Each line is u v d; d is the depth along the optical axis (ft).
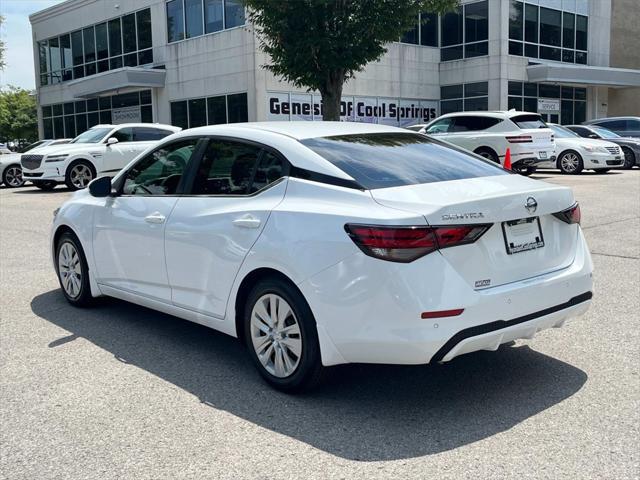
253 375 14.28
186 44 91.50
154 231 15.75
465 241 11.48
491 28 95.04
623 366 14.29
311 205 12.61
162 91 97.30
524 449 10.74
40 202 48.78
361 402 12.78
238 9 82.99
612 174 62.69
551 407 12.34
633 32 121.08
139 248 16.34
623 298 19.53
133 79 93.04
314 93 87.15
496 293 11.72
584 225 32.22
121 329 17.61
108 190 17.39
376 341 11.39
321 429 11.64
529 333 12.45
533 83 102.01
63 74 119.14
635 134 75.61
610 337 16.16
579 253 13.65
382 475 10.01
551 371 14.15
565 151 63.10
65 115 120.78
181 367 14.78
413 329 11.14
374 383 13.73
